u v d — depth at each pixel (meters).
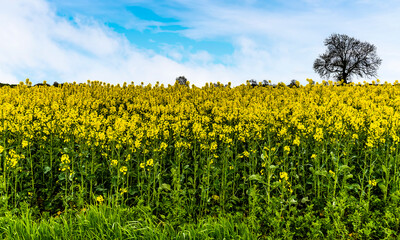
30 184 6.48
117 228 4.62
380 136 6.93
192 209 5.92
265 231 5.09
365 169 6.56
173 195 5.91
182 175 6.57
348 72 46.41
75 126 7.86
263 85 18.00
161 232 4.71
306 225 4.98
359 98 11.56
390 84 15.37
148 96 14.00
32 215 5.72
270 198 5.72
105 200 5.76
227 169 7.03
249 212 5.52
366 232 4.66
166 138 7.85
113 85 17.11
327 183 6.48
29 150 7.11
